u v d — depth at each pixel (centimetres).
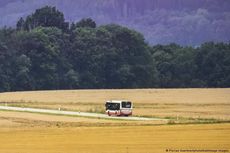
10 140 12988
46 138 13212
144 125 15462
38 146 12094
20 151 11488
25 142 12662
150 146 11800
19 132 14362
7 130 14838
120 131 14162
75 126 15712
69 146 12025
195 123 15888
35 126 15975
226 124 15375
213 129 14275
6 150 11625
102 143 12350
